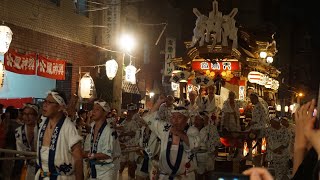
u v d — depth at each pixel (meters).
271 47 23.45
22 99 16.73
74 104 10.72
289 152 12.05
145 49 28.17
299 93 40.66
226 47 16.62
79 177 5.67
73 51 17.70
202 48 17.03
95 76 19.27
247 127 15.20
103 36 18.95
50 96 5.68
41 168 5.77
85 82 15.97
